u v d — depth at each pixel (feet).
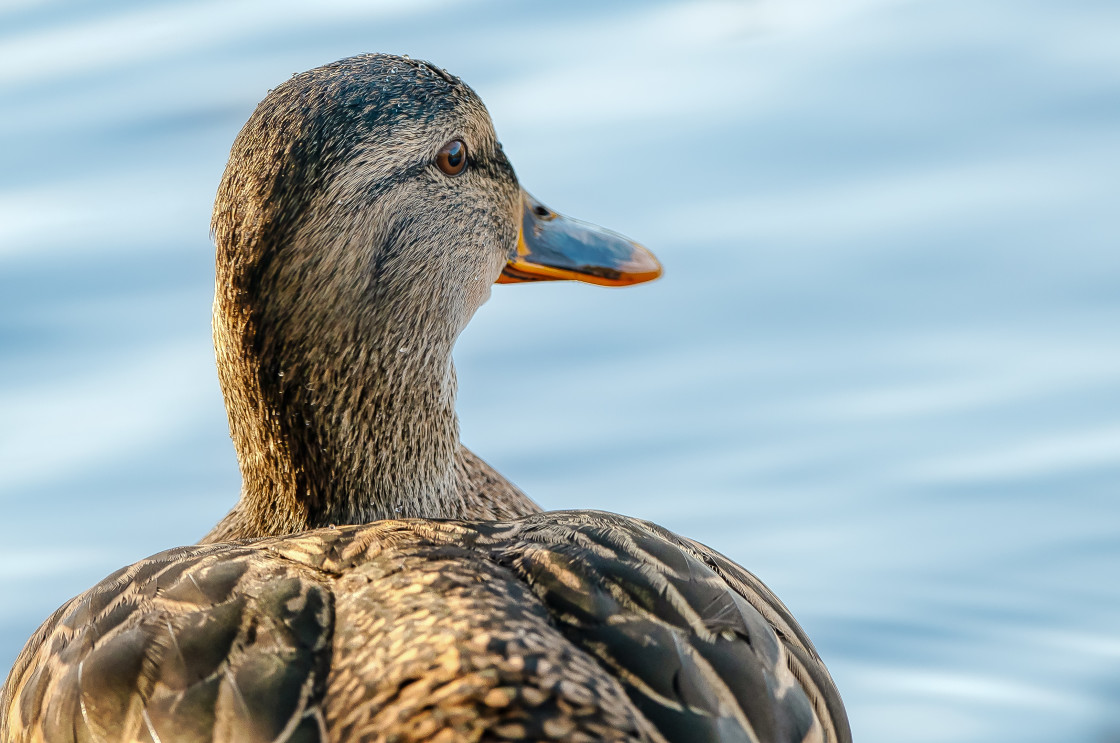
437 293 26.32
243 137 24.44
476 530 20.34
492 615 17.46
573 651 17.12
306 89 24.73
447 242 26.50
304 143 24.12
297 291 24.16
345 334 24.68
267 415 25.02
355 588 18.66
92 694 18.10
